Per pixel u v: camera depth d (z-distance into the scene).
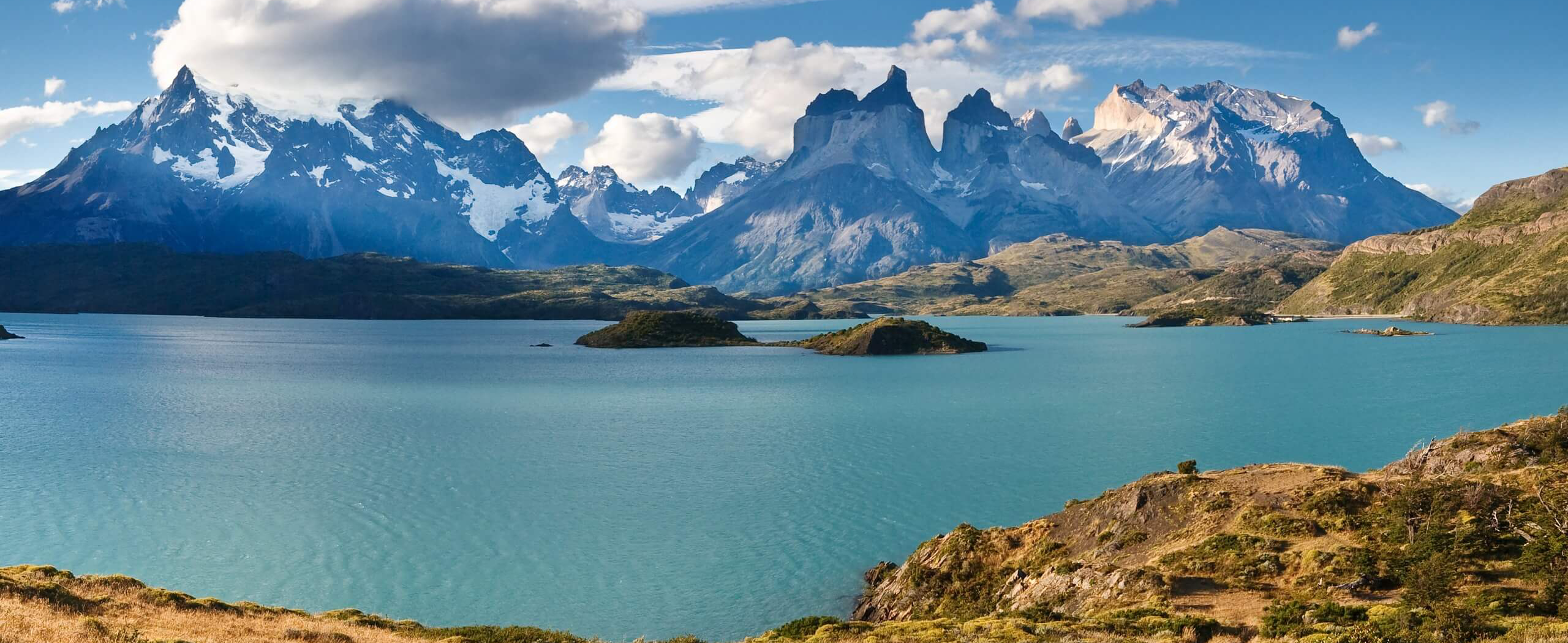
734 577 96.25
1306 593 61.97
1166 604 62.69
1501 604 54.12
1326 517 73.62
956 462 154.50
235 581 94.19
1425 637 49.31
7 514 118.00
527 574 97.06
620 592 92.19
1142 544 78.69
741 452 165.00
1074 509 90.25
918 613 81.38
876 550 104.81
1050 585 73.00
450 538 109.50
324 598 89.94
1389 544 67.06
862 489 134.38
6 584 56.09
